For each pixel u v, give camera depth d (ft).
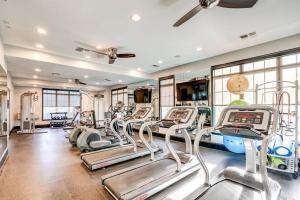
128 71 25.57
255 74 17.38
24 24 11.68
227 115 8.55
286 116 13.93
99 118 40.52
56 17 10.84
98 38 14.20
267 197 6.77
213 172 11.34
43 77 28.02
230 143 14.69
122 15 10.71
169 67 25.08
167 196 8.44
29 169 12.10
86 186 9.59
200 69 21.76
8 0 9.06
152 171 10.24
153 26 12.23
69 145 19.61
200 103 22.34
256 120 7.54
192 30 12.93
